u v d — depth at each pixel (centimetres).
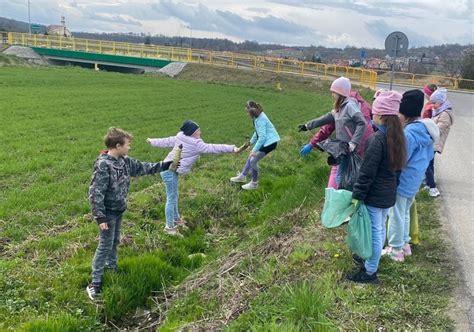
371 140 520
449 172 1113
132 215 827
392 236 601
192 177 1085
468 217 793
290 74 4775
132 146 1467
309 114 2522
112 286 586
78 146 1412
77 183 1038
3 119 1781
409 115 591
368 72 4462
